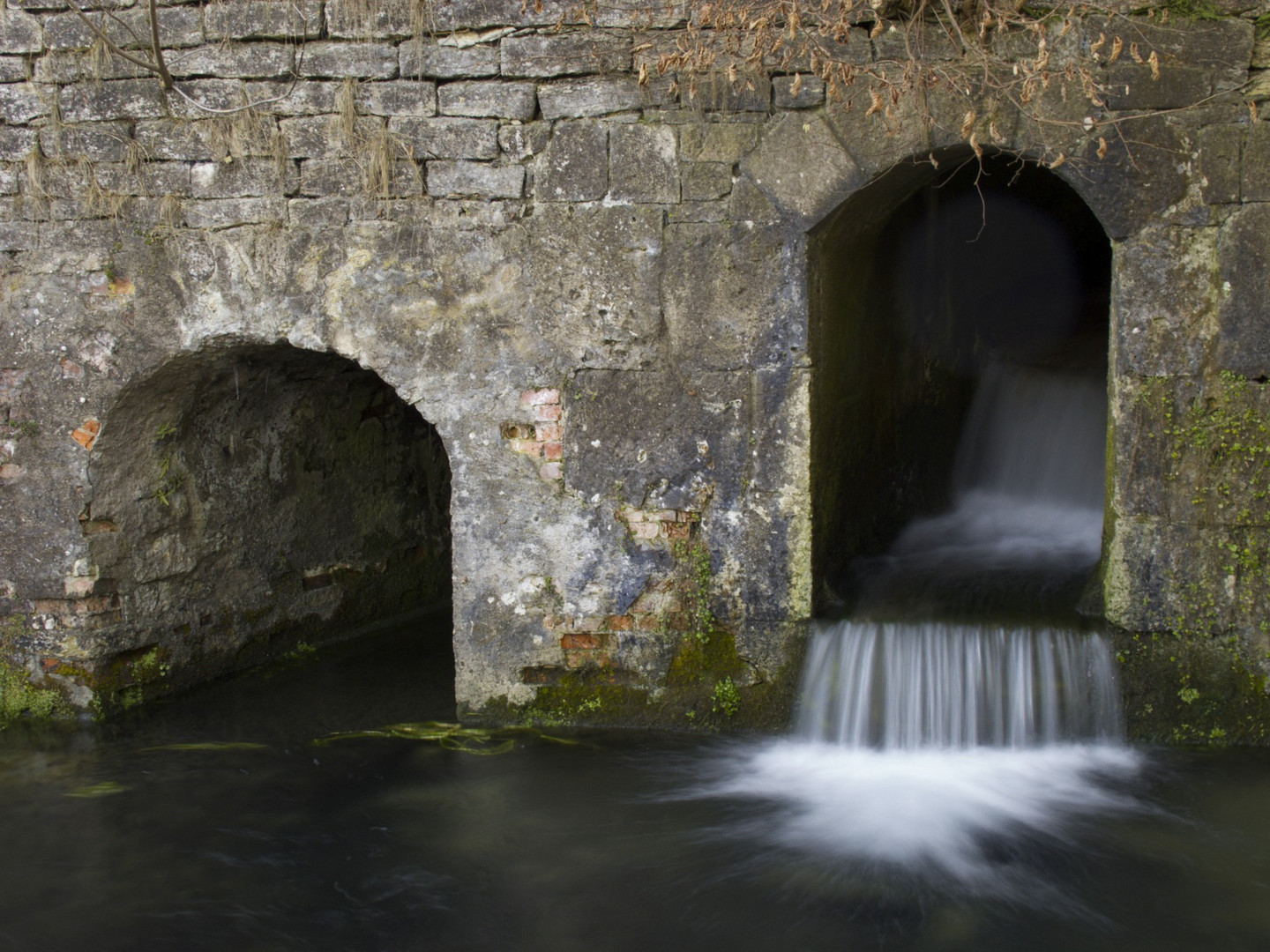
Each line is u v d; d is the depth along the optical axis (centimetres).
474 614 506
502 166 476
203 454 583
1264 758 444
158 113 496
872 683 479
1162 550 448
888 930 355
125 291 510
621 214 470
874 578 557
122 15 490
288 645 654
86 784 478
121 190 504
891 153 446
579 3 459
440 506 782
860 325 552
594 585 494
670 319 473
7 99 506
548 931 361
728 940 353
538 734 503
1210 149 423
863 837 413
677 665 493
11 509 533
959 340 730
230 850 418
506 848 413
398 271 489
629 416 482
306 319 498
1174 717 456
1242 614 445
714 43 452
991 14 423
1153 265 434
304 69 482
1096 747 464
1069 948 344
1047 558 600
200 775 484
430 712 552
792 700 485
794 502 474
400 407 722
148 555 559
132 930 368
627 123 465
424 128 478
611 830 422
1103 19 426
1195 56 422
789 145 454
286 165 490
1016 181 735
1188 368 437
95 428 520
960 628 474
